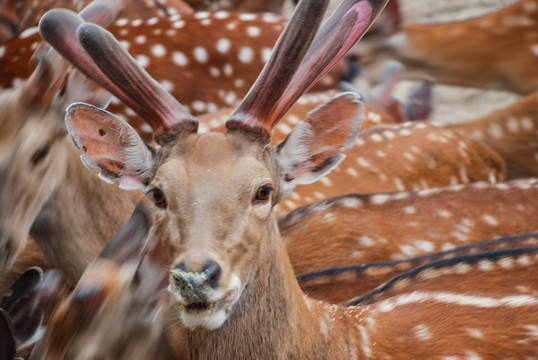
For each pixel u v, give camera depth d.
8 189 6.19
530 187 7.86
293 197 8.34
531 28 11.91
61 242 6.66
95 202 6.55
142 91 4.60
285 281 4.75
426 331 5.29
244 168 4.38
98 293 4.91
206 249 4.21
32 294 6.09
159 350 5.06
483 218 7.53
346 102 4.71
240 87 9.64
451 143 9.26
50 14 4.88
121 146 4.86
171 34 9.73
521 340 5.23
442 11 16.14
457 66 12.23
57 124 6.41
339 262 7.05
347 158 8.83
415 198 7.59
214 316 4.23
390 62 12.12
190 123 4.60
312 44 4.83
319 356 4.88
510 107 10.58
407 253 7.19
